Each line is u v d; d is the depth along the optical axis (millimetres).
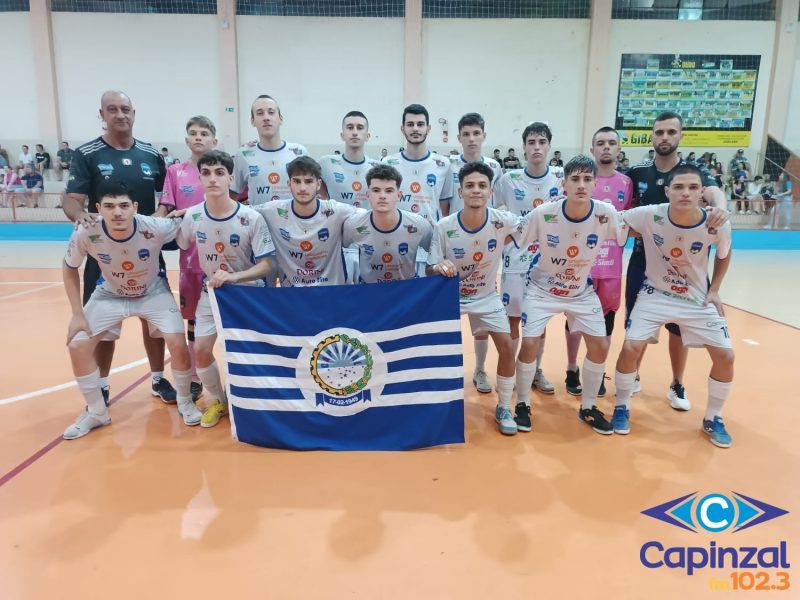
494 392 3721
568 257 2998
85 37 13227
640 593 1784
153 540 2031
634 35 13133
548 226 2949
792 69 13273
